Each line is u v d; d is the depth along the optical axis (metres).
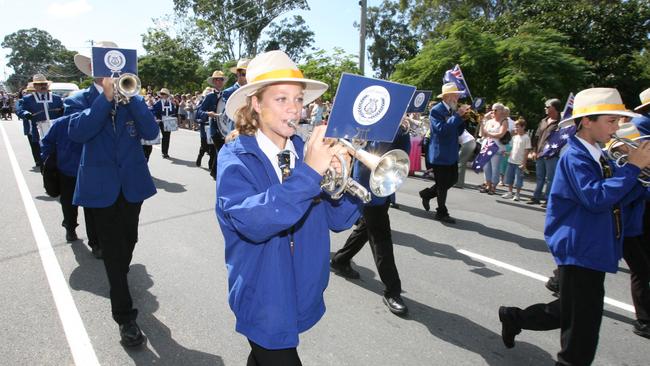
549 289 4.07
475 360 2.97
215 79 7.64
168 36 39.12
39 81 8.34
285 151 1.72
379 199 3.40
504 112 8.15
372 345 3.11
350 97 1.54
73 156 4.53
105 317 3.35
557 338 3.27
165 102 11.13
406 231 5.78
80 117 2.79
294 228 1.77
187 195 7.21
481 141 9.38
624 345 3.22
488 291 4.02
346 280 4.17
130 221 3.20
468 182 9.73
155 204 6.62
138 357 2.88
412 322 3.43
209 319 3.36
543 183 7.64
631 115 2.36
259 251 1.68
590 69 13.71
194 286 3.91
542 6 15.23
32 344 2.98
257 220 1.46
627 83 13.94
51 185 4.66
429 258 4.82
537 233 5.84
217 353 2.95
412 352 3.04
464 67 12.02
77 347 2.96
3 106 28.11
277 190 1.47
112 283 2.93
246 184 1.63
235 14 40.47
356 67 15.39
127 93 2.76
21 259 4.43
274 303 1.65
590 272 2.34
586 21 14.22
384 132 1.74
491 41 12.10
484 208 7.25
